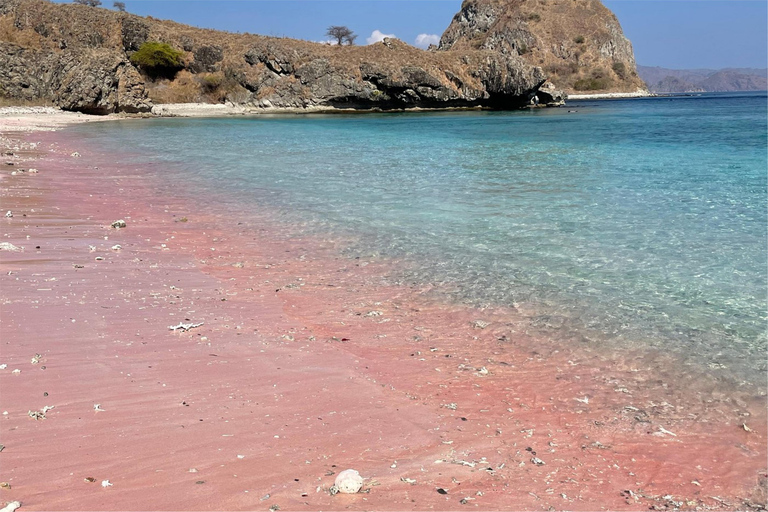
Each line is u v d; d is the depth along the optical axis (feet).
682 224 40.57
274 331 23.93
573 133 131.13
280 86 261.65
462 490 13.47
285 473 13.71
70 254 33.73
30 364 19.26
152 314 25.02
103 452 14.24
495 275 31.04
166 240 38.75
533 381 19.94
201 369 19.75
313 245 37.55
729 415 17.83
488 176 64.64
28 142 104.37
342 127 162.71
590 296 27.84
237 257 35.17
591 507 13.08
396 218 44.34
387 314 26.13
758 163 70.54
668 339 23.21
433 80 266.16
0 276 28.58
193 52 257.96
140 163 79.20
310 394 18.30
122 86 226.17
